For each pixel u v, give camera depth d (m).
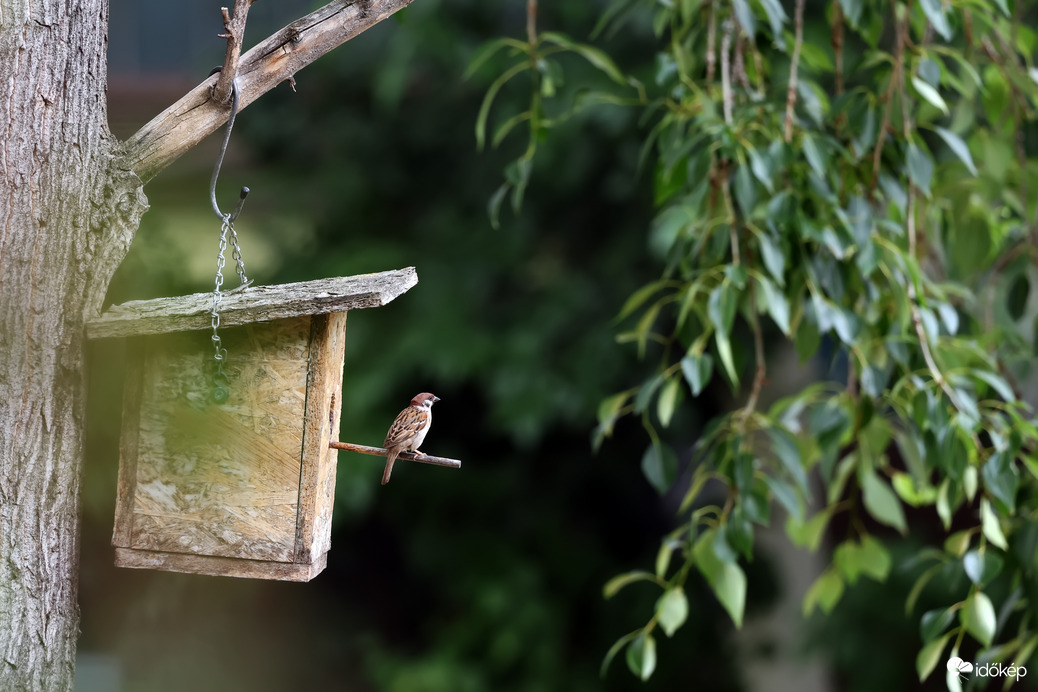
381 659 18.02
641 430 18.00
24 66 5.59
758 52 7.68
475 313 16.61
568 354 16.08
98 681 13.78
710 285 6.98
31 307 5.52
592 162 15.88
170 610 15.16
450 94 17.05
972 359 7.29
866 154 7.11
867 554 7.87
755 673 19.06
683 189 8.16
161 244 12.53
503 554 18.02
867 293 7.05
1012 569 7.36
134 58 21.52
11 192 5.53
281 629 17.97
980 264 8.00
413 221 17.84
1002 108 8.01
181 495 5.92
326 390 5.92
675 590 7.06
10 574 5.47
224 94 5.86
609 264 16.25
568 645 18.20
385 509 18.31
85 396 5.73
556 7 15.58
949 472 6.46
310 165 18.02
